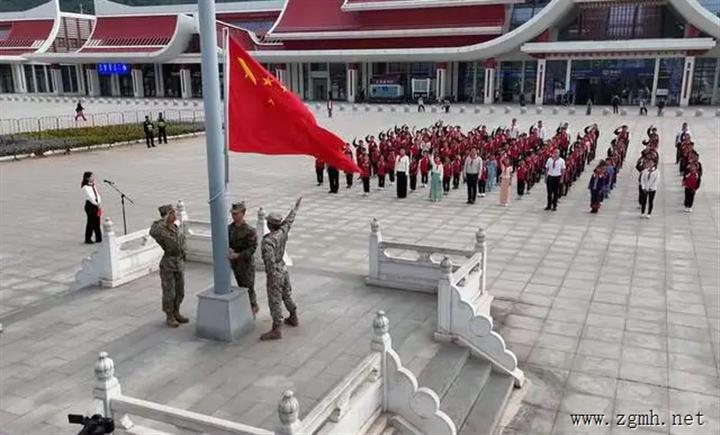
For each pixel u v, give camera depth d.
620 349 9.60
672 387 8.51
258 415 7.03
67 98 75.88
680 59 57.53
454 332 8.98
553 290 12.10
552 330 10.30
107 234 11.26
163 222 9.27
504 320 10.70
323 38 68.38
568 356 9.41
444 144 24.53
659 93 58.78
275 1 74.44
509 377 8.63
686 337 9.98
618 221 17.61
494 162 22.27
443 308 8.98
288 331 9.37
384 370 6.82
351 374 6.28
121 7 78.31
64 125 46.44
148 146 35.53
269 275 8.93
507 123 44.53
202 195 21.52
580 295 11.82
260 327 9.55
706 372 8.88
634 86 59.91
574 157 23.05
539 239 15.77
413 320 9.84
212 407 7.20
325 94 73.00
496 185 23.03
